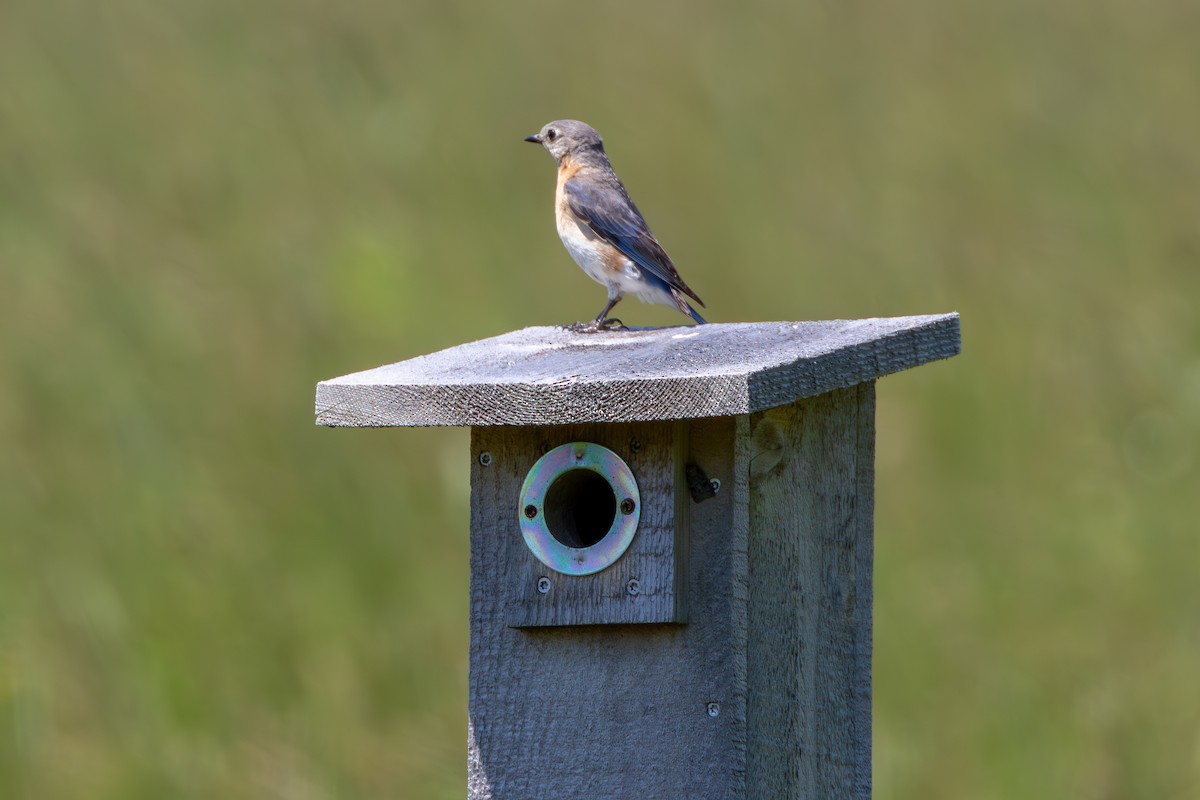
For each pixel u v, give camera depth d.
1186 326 14.48
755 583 7.35
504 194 15.83
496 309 14.73
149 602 12.45
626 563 7.05
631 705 7.18
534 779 7.23
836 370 7.09
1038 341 14.58
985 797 11.09
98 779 11.34
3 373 13.91
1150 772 11.12
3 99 16.66
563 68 17.08
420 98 16.95
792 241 15.13
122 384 13.98
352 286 14.87
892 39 17.55
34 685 11.91
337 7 18.02
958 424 14.07
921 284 14.88
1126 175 15.83
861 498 7.77
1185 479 13.42
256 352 14.36
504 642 7.24
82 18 18.17
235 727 11.68
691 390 6.61
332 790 11.19
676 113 16.36
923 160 16.08
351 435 13.62
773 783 7.45
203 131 16.61
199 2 18.09
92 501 13.12
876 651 12.14
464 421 6.88
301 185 15.95
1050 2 18.03
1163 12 17.88
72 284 14.91
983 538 13.14
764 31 17.59
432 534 12.92
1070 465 13.75
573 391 6.75
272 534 12.91
